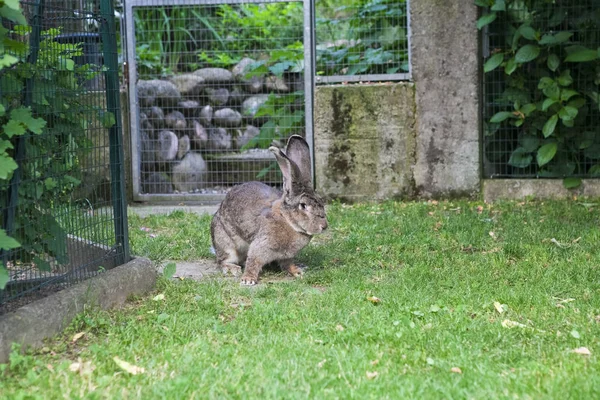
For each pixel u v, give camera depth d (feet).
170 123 22.03
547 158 19.69
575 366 11.20
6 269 12.33
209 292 14.47
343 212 19.34
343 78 20.63
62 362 11.84
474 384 10.68
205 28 23.65
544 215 18.49
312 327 13.10
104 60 14.43
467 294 14.15
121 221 14.73
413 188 20.49
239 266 15.85
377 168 20.48
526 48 19.56
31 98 13.15
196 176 21.88
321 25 22.30
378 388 10.57
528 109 19.88
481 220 18.13
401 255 16.14
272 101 21.45
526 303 13.80
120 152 14.65
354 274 15.23
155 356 12.03
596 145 19.93
